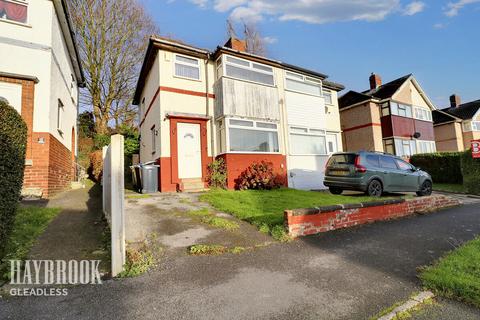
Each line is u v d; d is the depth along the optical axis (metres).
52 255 4.02
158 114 11.41
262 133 12.46
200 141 11.70
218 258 4.04
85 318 2.54
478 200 10.61
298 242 4.80
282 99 13.62
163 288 3.14
